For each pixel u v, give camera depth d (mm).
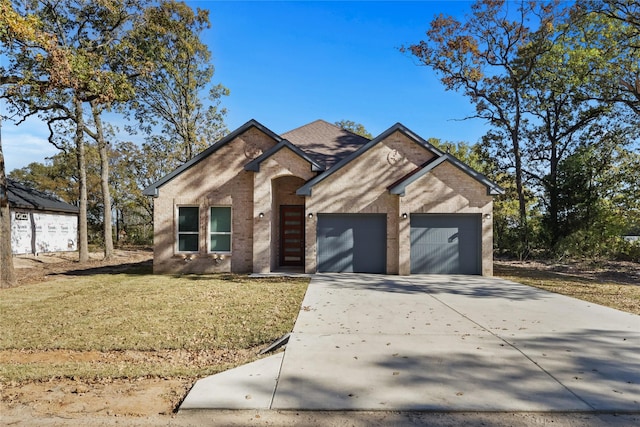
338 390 4461
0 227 12734
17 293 11305
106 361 5730
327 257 15172
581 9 21125
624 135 24703
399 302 9352
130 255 27156
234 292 10781
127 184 37969
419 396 4301
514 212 30641
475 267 14828
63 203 28953
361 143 18531
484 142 30078
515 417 3922
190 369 5289
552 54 25812
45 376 5004
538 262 21469
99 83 14008
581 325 7203
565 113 27531
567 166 23453
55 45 12305
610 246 22266
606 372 4953
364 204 14953
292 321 7535
